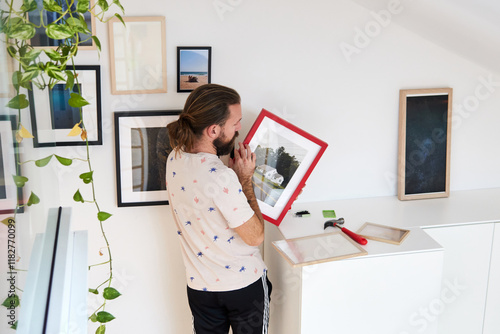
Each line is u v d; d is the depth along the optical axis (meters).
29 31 1.02
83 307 1.47
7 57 0.87
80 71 2.28
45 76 1.66
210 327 2.24
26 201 0.99
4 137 0.78
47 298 1.35
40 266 1.23
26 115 1.06
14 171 0.85
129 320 2.62
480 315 2.58
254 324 2.19
